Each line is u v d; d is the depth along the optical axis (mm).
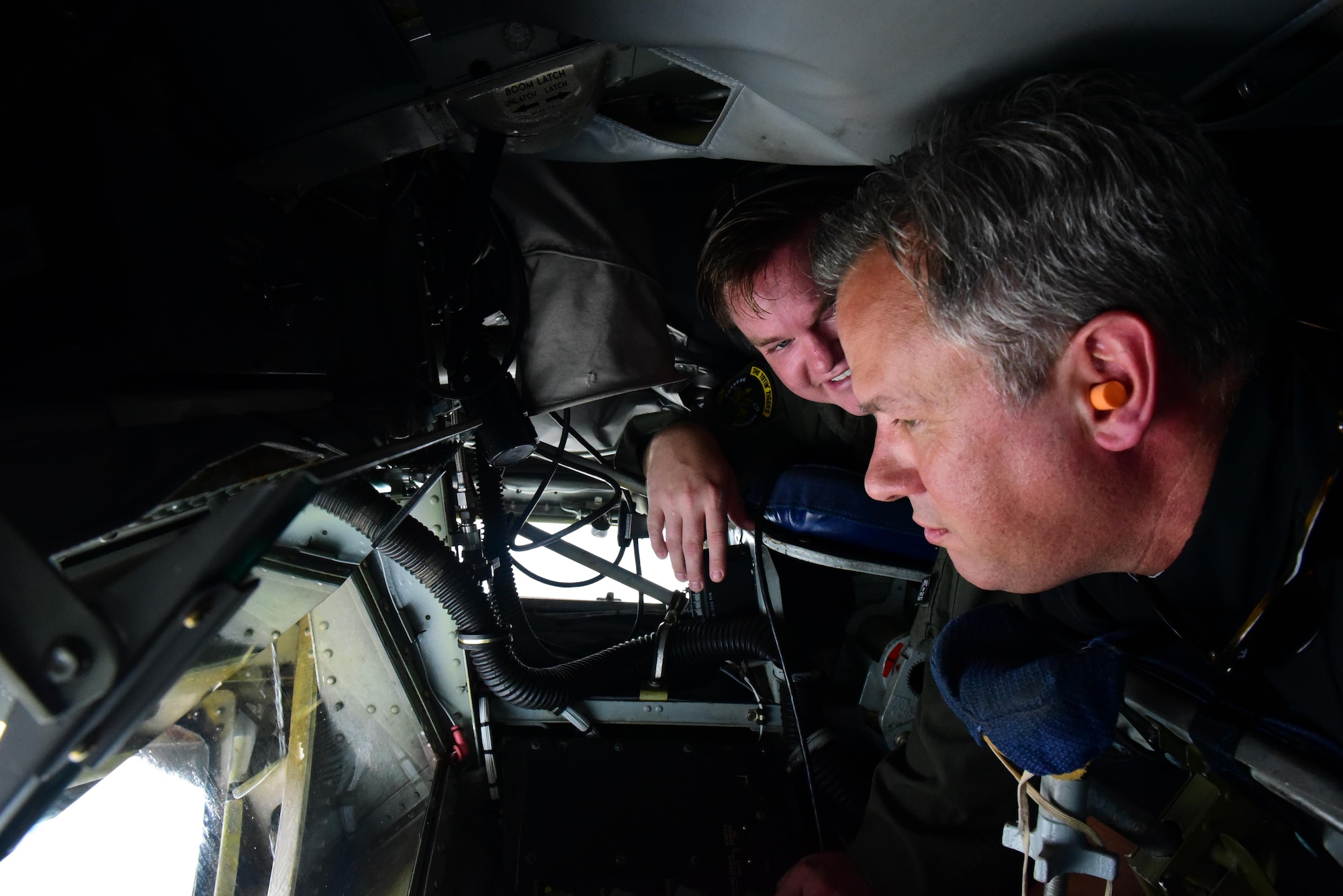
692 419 1714
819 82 842
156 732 872
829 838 1538
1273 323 759
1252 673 745
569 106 1006
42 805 384
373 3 823
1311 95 871
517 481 1973
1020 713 769
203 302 720
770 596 1607
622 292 1467
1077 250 694
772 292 1300
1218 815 833
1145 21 745
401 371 1227
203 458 565
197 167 773
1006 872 1245
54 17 683
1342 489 664
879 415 868
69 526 453
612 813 1505
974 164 727
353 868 1326
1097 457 750
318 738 1291
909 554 1477
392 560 1334
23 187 591
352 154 1000
